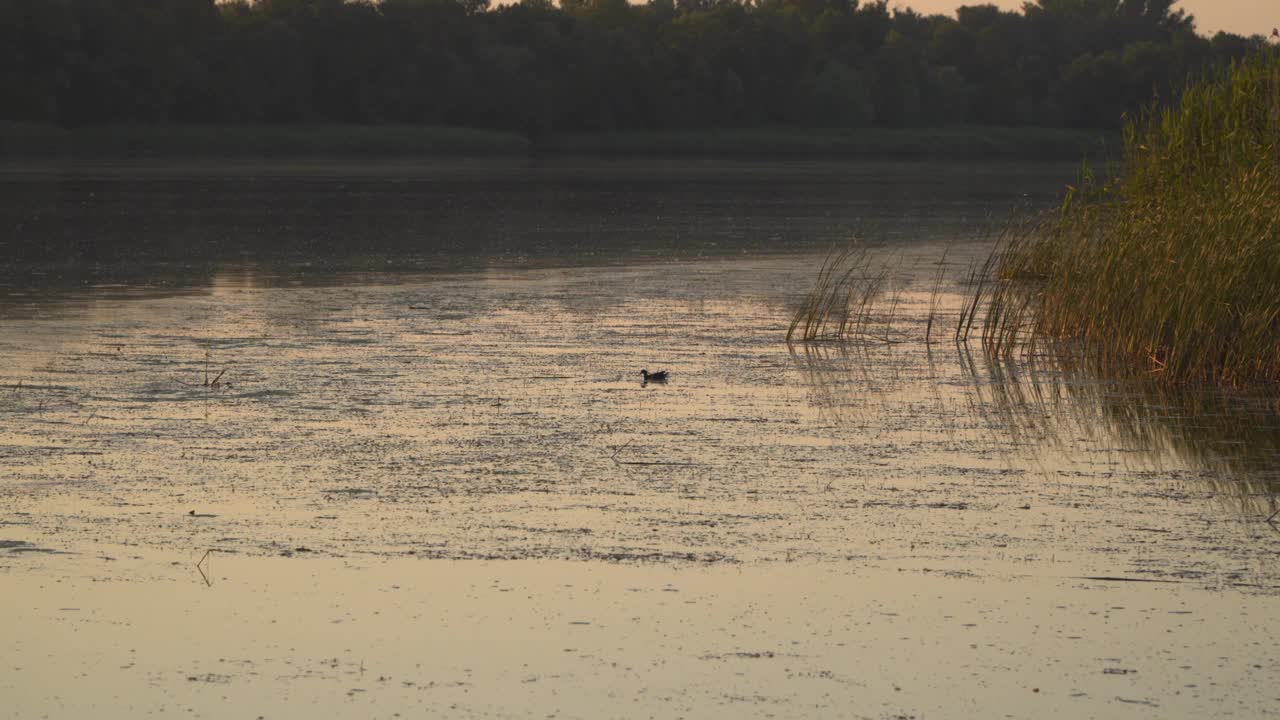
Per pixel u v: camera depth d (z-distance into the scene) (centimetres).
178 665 2705
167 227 13538
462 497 3856
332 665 2709
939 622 2944
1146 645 2827
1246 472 4253
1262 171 6475
